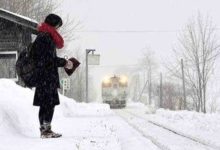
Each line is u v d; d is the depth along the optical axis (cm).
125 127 2141
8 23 3259
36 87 1145
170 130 2005
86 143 1045
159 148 1355
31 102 2038
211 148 1334
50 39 1128
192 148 1334
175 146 1388
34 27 3156
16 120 1316
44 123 1161
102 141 1117
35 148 935
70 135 1288
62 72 6875
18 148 933
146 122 2569
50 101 1149
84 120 2291
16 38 3256
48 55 1124
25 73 1123
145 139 1598
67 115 3247
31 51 1124
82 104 4478
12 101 1455
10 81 2184
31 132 1310
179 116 3027
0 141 1047
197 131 1919
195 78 5741
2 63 4388
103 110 3834
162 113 3597
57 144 1002
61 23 1161
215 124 2283
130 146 1407
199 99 5628
